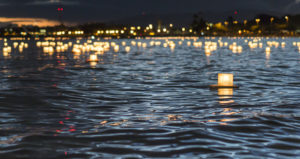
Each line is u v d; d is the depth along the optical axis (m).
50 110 9.75
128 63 25.91
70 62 26.81
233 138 6.99
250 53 39.38
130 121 8.44
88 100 11.38
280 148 6.40
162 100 11.39
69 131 7.54
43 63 25.92
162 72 19.81
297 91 13.23
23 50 47.81
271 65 24.25
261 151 6.23
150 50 47.19
